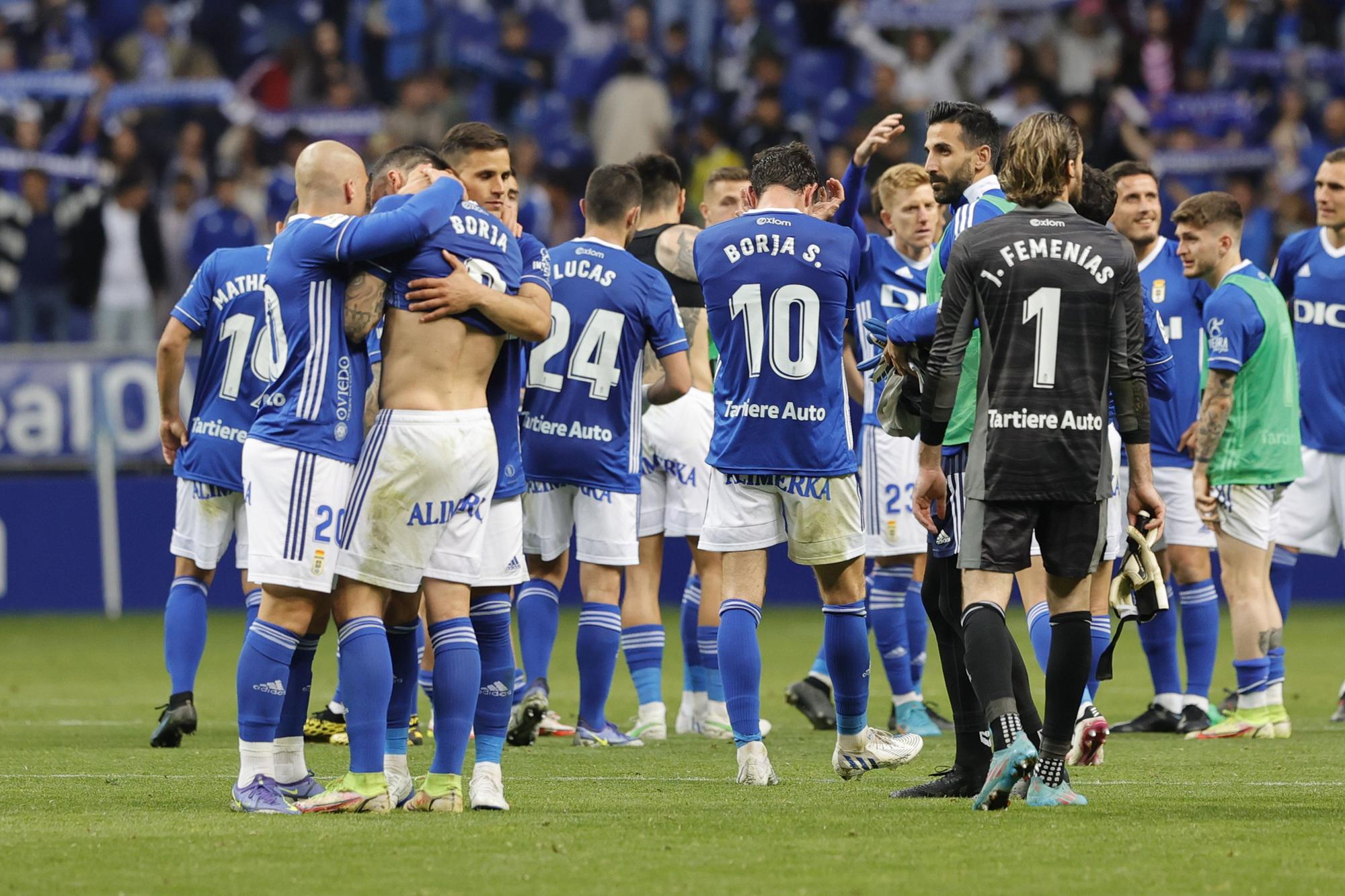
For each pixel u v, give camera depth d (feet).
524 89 212.84
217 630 153.89
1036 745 57.11
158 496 164.14
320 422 54.80
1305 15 213.66
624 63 204.85
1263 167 203.21
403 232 54.19
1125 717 93.40
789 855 46.70
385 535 54.34
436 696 55.93
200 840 49.11
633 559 80.89
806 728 89.30
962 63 213.87
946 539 57.88
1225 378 84.17
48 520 163.43
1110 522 74.79
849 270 63.93
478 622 57.98
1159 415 88.58
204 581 81.46
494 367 58.80
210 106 205.26
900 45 216.13
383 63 213.46
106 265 183.01
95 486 163.84
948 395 54.13
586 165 203.41
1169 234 190.29
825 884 42.63
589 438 79.61
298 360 55.06
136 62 211.20
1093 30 212.84
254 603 79.77
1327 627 150.41
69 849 47.67
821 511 63.10
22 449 162.71
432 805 55.67
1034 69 199.31
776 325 62.69
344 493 55.31
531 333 56.13
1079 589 55.06
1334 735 85.20
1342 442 94.38
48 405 162.91
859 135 199.41
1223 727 84.58
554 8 220.84
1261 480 84.64
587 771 69.21
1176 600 98.78
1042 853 46.98
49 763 72.38
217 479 79.56
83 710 98.07
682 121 205.87
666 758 74.69
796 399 62.69
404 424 54.29
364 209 57.93
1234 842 48.93
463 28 217.15
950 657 59.41
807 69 212.84
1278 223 191.01
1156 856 46.55
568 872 44.21
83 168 199.21
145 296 184.14
